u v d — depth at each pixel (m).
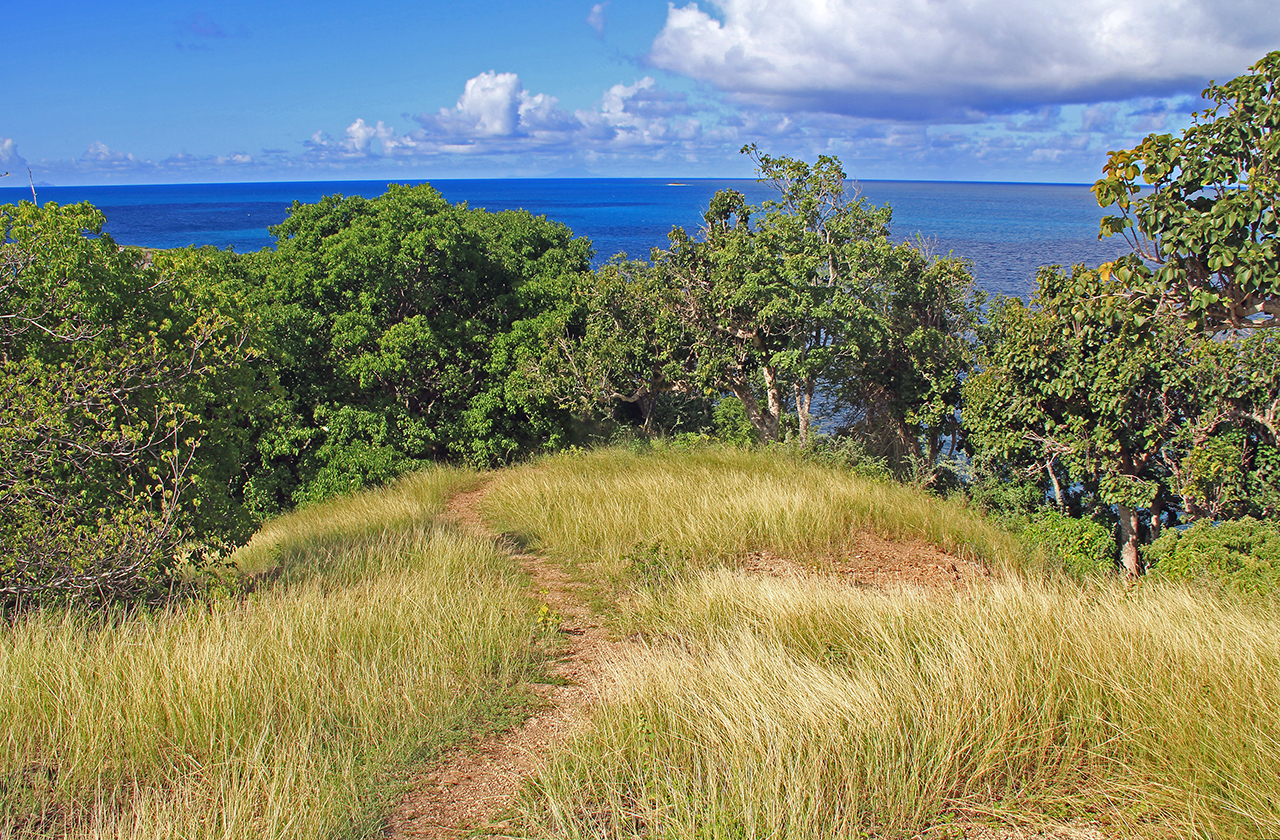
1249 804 3.02
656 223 187.62
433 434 18.69
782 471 11.59
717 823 3.11
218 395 7.44
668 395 22.98
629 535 8.62
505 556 8.28
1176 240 5.99
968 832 3.14
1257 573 6.70
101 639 5.06
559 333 19.38
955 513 9.36
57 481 6.00
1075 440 13.03
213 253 20.58
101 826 3.21
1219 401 11.87
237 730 4.02
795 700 4.01
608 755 3.71
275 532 12.03
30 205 6.75
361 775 3.78
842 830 3.01
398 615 5.75
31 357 6.12
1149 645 4.30
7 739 3.88
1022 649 4.34
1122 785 3.31
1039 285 13.51
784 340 15.77
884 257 15.62
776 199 16.30
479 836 3.29
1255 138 5.70
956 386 16.69
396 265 18.33
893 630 4.99
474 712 4.50
